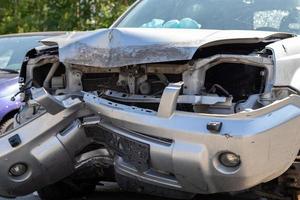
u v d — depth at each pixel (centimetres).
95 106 492
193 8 632
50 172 518
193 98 469
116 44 495
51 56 543
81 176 562
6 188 524
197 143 452
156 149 464
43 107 512
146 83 499
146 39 488
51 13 1917
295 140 458
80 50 512
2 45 923
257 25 593
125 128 479
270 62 466
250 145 441
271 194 522
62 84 543
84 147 511
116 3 1881
